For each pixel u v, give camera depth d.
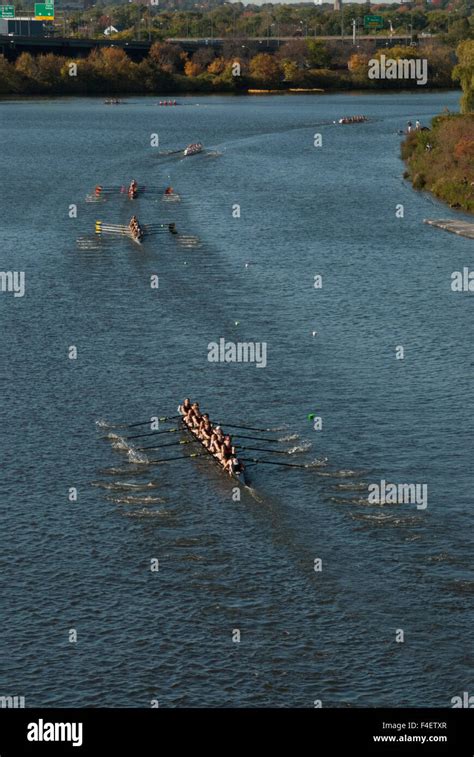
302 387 70.44
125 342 79.38
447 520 52.97
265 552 50.22
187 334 81.44
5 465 58.94
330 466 58.94
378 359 76.06
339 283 96.81
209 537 51.56
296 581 47.88
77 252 107.75
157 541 51.25
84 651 43.44
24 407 66.94
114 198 139.00
